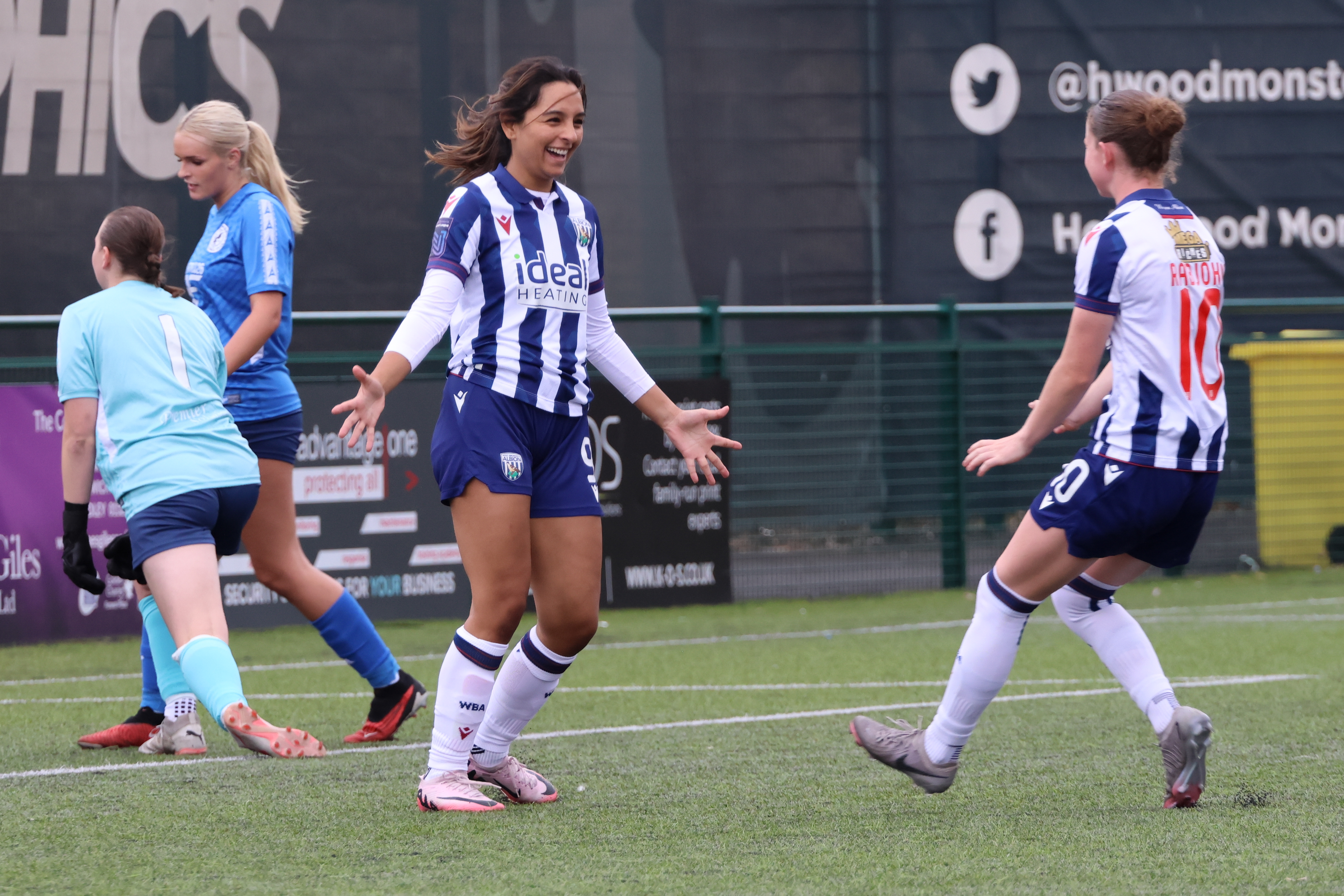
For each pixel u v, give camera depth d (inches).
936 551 1624.0
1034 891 404.8
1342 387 1680.6
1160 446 494.3
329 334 1541.6
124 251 636.7
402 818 523.8
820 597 1566.2
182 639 603.5
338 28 1571.1
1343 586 1523.1
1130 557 531.5
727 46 1669.5
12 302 1501.0
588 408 579.8
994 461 518.0
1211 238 516.1
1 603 1222.9
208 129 700.7
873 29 1710.1
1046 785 577.3
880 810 530.3
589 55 1632.6
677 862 446.9
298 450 715.4
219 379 647.1
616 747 687.7
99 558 1255.5
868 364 1609.3
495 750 550.9
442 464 528.4
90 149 1519.4
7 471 1228.5
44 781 607.5
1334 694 818.2
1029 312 1643.7
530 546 532.1
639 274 1649.9
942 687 906.1
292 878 432.8
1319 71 1808.6
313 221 1561.3
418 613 1339.8
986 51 1734.7
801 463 1576.0
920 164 1723.7
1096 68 1764.3
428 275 524.4
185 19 1539.1
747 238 1678.2
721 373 1530.5
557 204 545.3
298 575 707.4
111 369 616.4
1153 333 496.1
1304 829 483.2
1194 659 984.3
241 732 605.6
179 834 499.2
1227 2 1788.9
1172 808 522.0
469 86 1603.1
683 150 1658.5
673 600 1451.8
